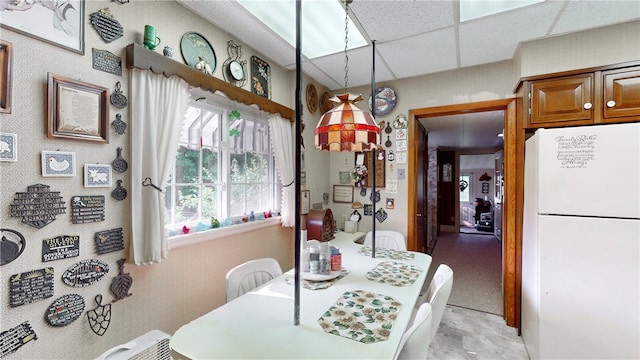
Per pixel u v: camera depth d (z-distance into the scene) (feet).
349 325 3.55
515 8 5.43
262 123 8.13
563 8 5.39
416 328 3.10
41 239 3.59
